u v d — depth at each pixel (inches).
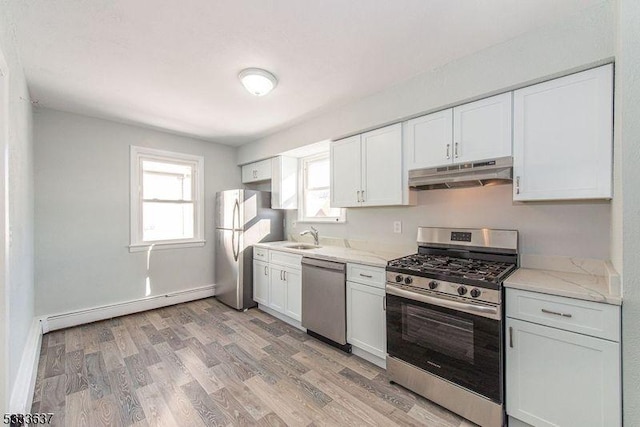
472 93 76.3
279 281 129.0
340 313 98.9
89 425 65.2
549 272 73.0
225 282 151.9
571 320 55.0
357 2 58.2
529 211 79.7
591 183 61.0
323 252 114.3
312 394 76.6
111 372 86.6
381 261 89.7
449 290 69.0
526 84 69.1
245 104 110.9
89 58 78.5
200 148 162.4
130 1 57.4
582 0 57.8
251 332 116.6
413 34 68.6
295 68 84.3
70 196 121.0
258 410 70.5
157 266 145.7
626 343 49.8
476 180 77.2
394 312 80.2
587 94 61.5
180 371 87.4
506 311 62.9
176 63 81.4
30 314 98.4
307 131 128.8
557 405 56.7
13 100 66.2
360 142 108.1
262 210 153.1
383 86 95.8
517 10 60.4
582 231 71.6
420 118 90.2
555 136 65.4
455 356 68.5
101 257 128.6
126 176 135.7
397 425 65.6
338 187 117.2
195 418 67.7
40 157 113.9
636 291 48.9
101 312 127.8
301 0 57.6
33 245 108.9
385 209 115.1
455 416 68.5
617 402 50.8
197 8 59.6
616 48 55.6
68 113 120.2
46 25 64.2
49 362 92.0
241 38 70.1
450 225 95.5
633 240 49.3
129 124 135.6
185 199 159.6
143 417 67.9
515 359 61.7
